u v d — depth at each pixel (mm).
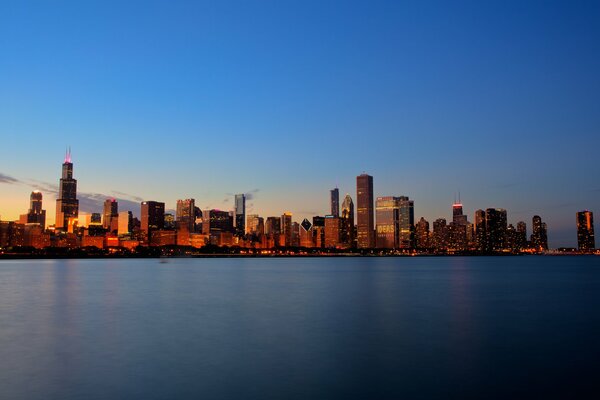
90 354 33000
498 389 24812
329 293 85062
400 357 31984
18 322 48562
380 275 163000
